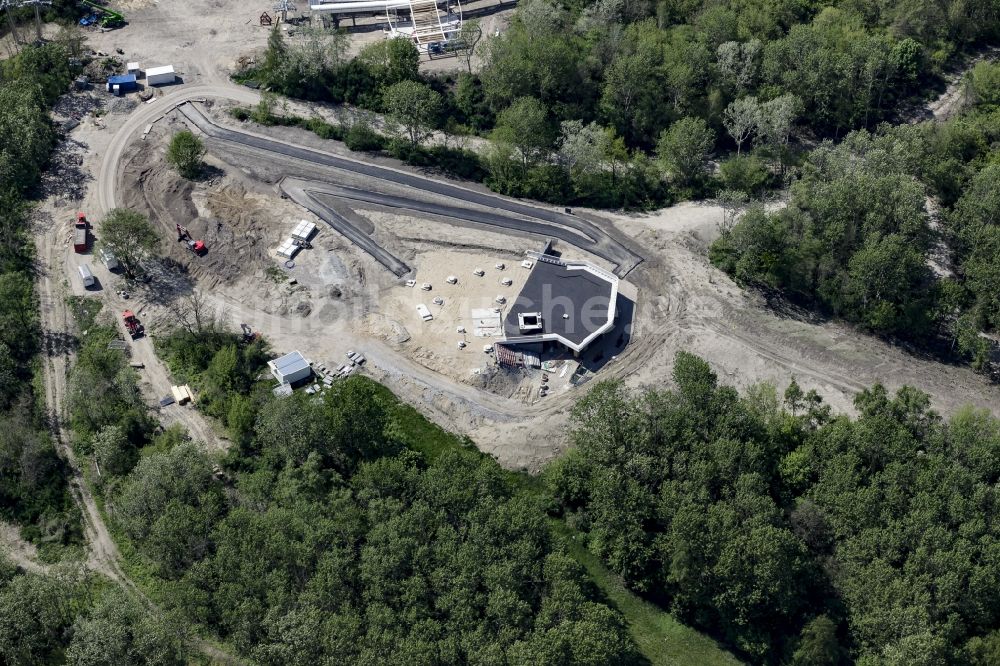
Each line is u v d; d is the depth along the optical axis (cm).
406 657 13412
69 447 17050
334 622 13775
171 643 13750
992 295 19350
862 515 15338
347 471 16500
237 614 13875
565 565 14588
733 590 14638
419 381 18175
